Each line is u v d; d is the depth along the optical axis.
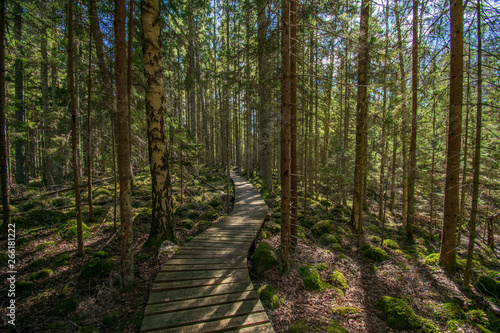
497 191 10.81
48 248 6.09
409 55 6.74
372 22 7.92
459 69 5.53
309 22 7.20
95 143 10.49
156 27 6.17
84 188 11.55
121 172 4.33
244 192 14.72
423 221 12.16
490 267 7.41
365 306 4.63
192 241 6.58
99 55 6.93
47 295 4.43
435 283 5.64
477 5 4.59
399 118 8.05
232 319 3.50
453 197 6.03
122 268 4.52
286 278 5.25
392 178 12.73
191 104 19.12
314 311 4.30
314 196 15.20
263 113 14.54
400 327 4.02
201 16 20.81
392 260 6.82
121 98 4.11
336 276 5.54
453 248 6.09
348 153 11.07
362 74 8.41
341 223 10.42
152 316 3.53
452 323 4.19
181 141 9.48
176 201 11.02
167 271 4.86
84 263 5.47
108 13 6.51
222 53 14.98
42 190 11.55
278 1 5.64
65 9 5.53
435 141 9.77
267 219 9.98
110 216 8.22
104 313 4.00
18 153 13.69
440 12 5.48
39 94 15.25
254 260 5.78
